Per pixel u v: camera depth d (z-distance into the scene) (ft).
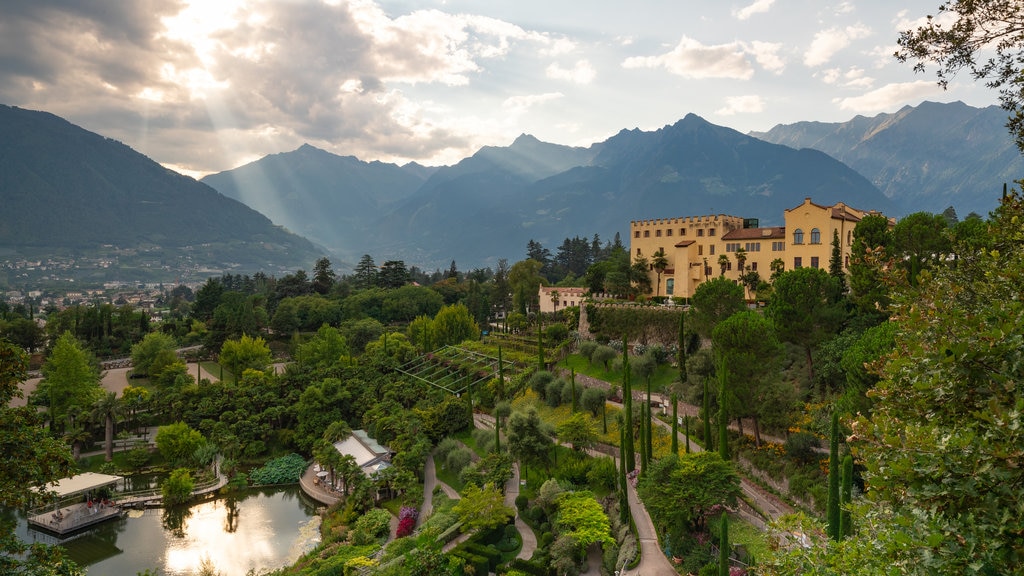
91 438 343.67
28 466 68.95
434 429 313.32
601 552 195.31
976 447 39.78
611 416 282.36
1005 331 42.11
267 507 276.62
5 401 70.28
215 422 346.33
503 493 236.63
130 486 293.43
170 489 271.90
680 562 166.30
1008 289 56.03
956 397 45.68
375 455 288.92
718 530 169.68
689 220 421.18
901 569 43.29
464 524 213.46
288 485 305.12
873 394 54.03
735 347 213.05
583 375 343.05
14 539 71.05
